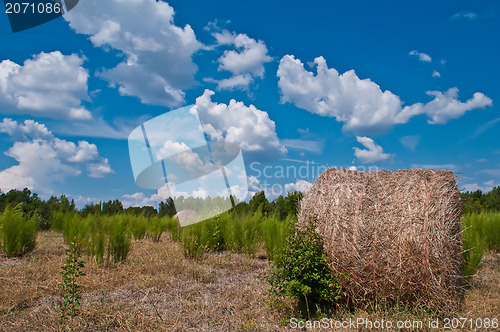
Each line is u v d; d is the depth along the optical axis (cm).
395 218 438
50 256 753
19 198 1388
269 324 427
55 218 1206
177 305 480
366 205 457
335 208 473
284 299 503
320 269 460
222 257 830
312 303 487
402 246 426
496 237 931
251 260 798
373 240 439
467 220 953
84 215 1132
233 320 436
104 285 543
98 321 410
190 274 638
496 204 1820
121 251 690
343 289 459
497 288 555
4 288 504
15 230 759
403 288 427
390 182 471
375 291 440
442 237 419
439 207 431
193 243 768
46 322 398
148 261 707
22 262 694
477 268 588
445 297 418
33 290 504
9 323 395
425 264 418
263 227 902
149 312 448
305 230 488
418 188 448
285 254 473
